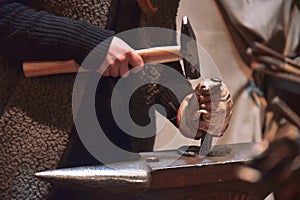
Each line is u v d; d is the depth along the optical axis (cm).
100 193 92
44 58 99
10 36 96
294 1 183
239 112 171
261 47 92
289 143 89
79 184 90
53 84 102
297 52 181
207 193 94
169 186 91
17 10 97
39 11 100
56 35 96
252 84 174
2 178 101
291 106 118
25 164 101
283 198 95
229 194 95
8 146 101
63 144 103
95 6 103
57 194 107
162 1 112
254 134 167
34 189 101
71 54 98
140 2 106
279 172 90
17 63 101
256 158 91
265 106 166
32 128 102
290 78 93
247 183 94
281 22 180
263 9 178
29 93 102
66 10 102
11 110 101
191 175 91
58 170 91
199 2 175
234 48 177
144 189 91
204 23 176
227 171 93
